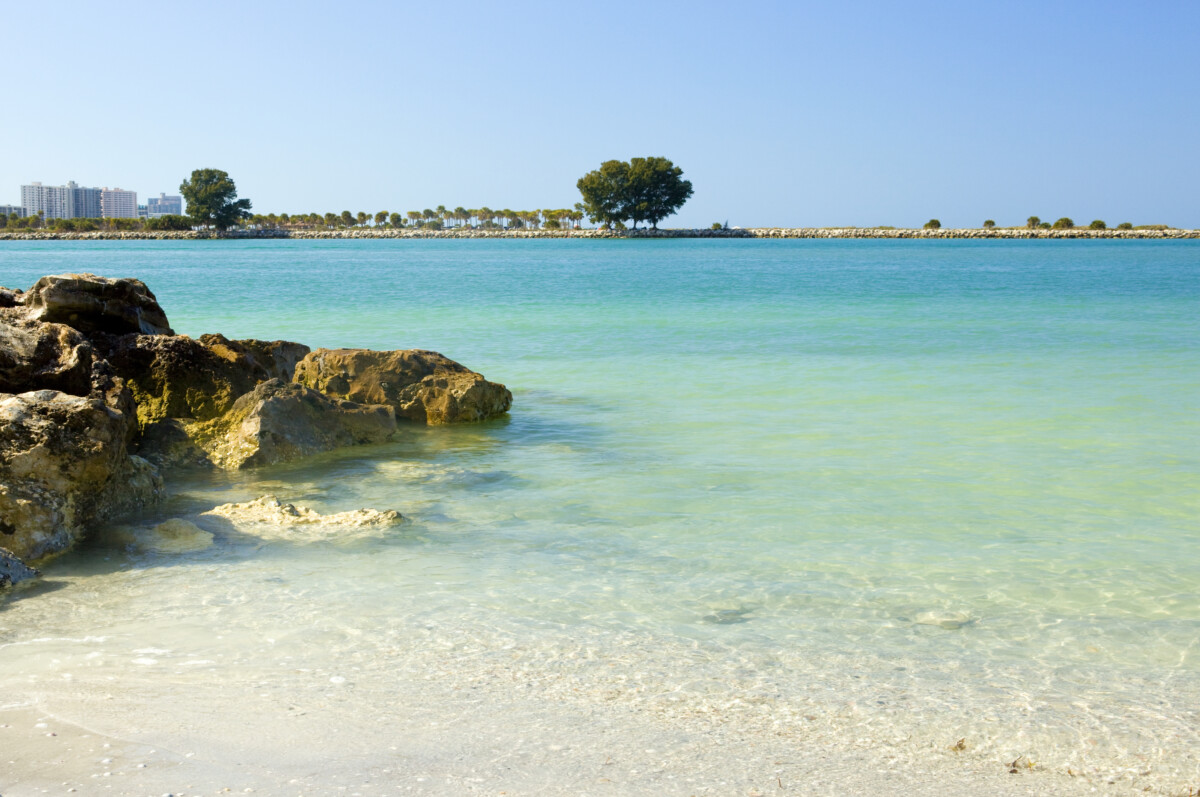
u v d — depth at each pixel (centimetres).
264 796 401
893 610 662
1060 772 442
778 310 3294
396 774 425
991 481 1030
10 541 762
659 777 428
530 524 877
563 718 491
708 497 970
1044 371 1836
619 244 16162
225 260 8662
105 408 893
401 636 607
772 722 489
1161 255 9575
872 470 1083
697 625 632
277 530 853
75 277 1311
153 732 463
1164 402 1498
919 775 436
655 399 1581
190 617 639
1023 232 18650
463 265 7525
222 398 1262
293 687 525
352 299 3772
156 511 923
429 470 1102
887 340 2380
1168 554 787
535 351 2211
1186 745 468
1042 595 691
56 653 573
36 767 423
